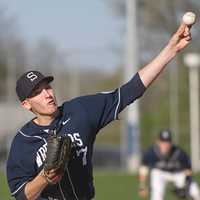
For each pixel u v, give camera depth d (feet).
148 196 144.56
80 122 51.47
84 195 52.34
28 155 50.85
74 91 618.85
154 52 383.45
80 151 51.29
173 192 120.67
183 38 51.83
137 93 52.75
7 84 510.99
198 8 369.71
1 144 432.25
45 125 51.21
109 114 52.54
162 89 400.88
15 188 51.03
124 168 300.81
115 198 148.87
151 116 379.35
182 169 118.93
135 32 245.86
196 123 270.67
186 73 361.10
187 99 360.48
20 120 467.52
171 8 380.17
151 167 120.16
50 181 48.39
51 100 50.90
